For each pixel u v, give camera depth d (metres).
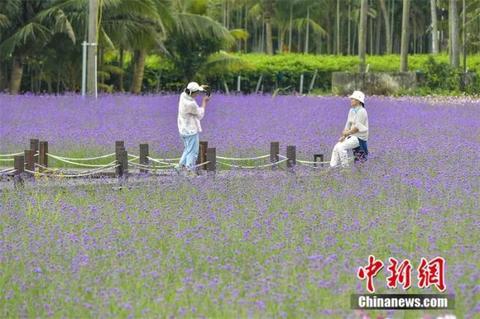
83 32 97.94
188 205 34.22
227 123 65.56
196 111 46.03
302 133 60.00
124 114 71.06
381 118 70.12
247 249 27.41
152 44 102.00
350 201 34.47
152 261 25.92
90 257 26.48
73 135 57.03
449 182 37.56
